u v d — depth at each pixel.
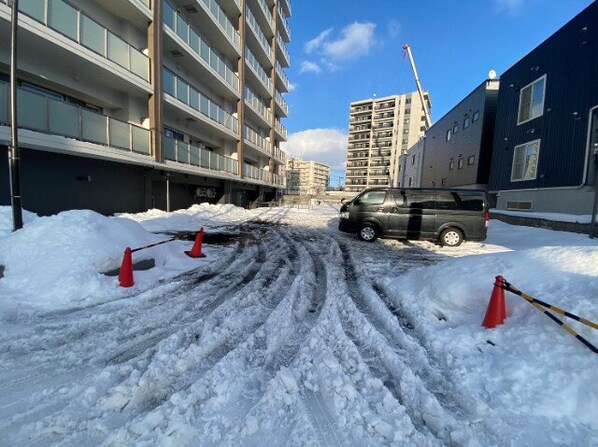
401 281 5.53
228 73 22.33
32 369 2.95
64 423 2.26
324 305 4.73
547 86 14.41
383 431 2.22
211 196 22.94
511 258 4.17
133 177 14.60
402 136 92.56
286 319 4.12
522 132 16.27
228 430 2.22
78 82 11.82
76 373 2.91
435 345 3.38
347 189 98.44
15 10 5.86
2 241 5.29
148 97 14.41
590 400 2.30
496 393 2.54
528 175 15.70
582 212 12.39
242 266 7.17
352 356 3.23
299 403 2.50
